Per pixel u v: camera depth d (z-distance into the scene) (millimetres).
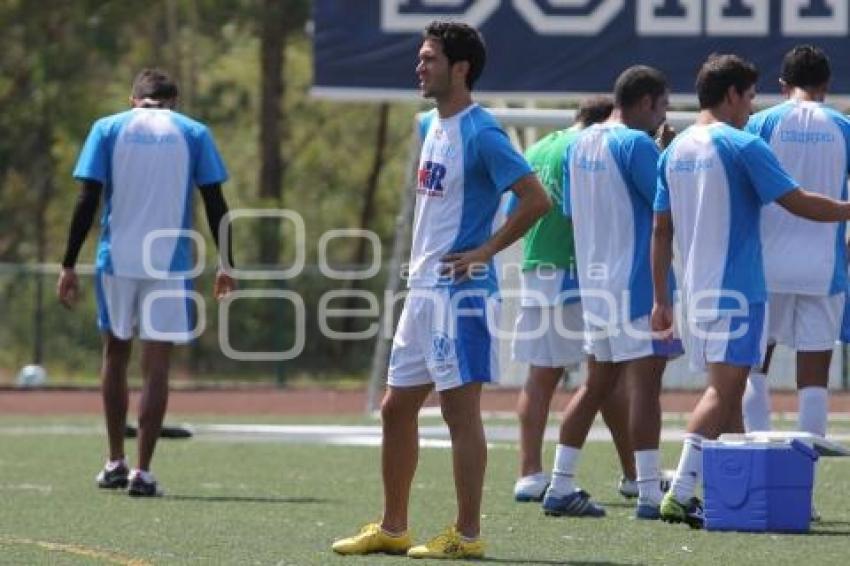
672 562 27703
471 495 28094
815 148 33312
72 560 27875
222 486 39875
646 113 34094
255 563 27516
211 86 121750
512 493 38156
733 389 31156
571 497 33938
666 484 35656
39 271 94625
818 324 33531
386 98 63906
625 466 37344
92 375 94750
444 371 27531
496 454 47469
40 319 94062
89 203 38531
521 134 65750
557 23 63719
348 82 63938
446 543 28172
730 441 31625
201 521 33156
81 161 38594
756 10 63188
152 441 37656
